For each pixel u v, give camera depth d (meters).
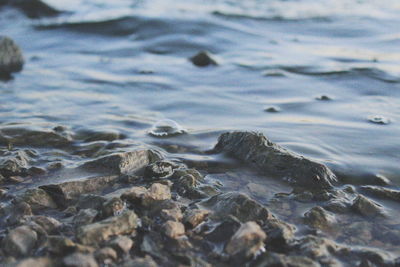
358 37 3.00
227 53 2.74
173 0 4.09
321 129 1.76
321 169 1.51
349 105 1.95
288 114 1.89
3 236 1.29
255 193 1.47
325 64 2.46
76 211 1.37
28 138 1.70
